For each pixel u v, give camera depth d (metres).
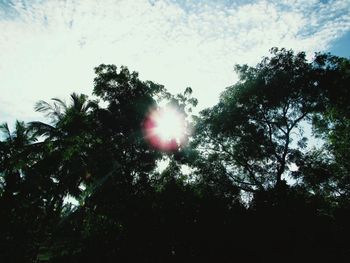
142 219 11.55
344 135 19.56
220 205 11.73
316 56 19.34
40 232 11.72
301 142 20.02
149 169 23.72
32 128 18.97
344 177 20.12
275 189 12.34
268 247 10.67
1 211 11.23
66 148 17.92
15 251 10.58
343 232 10.91
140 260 11.00
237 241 10.85
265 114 20.78
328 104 19.47
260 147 20.62
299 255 10.50
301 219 11.10
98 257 11.10
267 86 19.58
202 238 11.05
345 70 18.42
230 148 22.55
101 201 14.84
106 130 23.19
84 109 21.30
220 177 21.69
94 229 11.89
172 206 11.67
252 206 11.86
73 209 16.67
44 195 16.53
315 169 18.86
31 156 19.00
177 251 11.11
